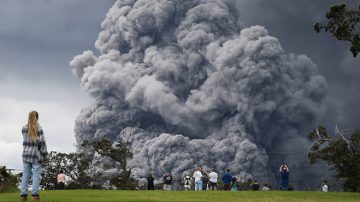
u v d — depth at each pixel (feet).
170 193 131.85
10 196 101.91
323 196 136.36
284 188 204.54
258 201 104.37
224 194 131.85
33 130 74.59
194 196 118.83
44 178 353.10
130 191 140.97
